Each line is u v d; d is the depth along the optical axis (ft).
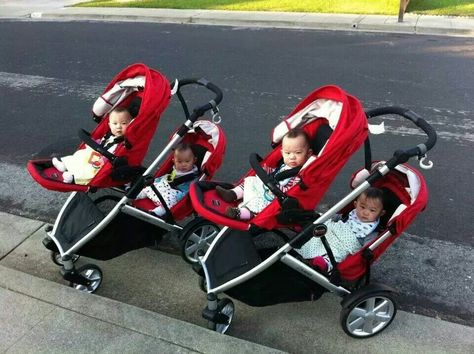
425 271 12.82
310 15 41.16
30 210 16.03
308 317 11.44
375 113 11.01
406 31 36.24
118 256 12.94
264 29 38.06
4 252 13.80
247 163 18.11
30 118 22.81
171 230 12.95
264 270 10.37
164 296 12.23
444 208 15.25
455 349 10.48
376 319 10.78
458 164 17.60
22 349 9.86
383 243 10.73
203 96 24.39
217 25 40.22
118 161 11.69
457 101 22.81
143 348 9.84
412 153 9.52
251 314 11.58
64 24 42.65
